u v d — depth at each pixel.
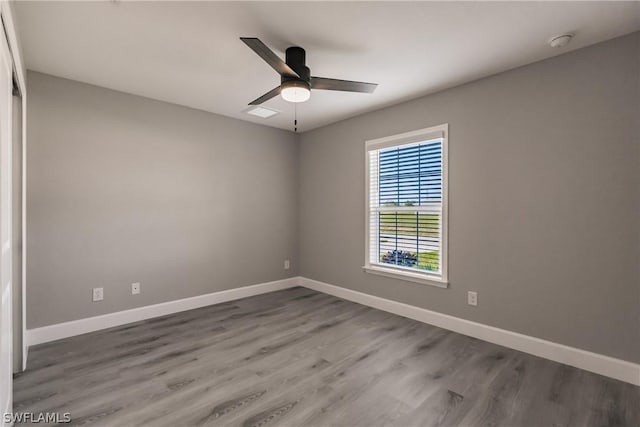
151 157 3.48
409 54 2.48
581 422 1.80
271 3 1.89
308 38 2.26
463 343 2.82
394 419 1.82
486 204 2.88
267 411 1.88
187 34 2.23
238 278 4.25
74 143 3.00
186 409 1.90
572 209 2.42
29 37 2.24
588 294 2.35
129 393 2.06
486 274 2.88
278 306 3.89
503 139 2.77
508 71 2.74
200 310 3.74
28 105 2.78
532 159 2.61
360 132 4.00
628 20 2.03
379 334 3.02
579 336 2.38
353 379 2.23
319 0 1.86
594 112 2.32
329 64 2.65
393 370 2.35
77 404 1.94
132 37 2.27
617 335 2.23
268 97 2.58
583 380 2.20
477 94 2.93
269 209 4.58
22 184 2.31
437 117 3.22
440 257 3.25
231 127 4.15
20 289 2.30
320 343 2.82
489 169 2.86
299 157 4.95
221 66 2.72
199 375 2.28
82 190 3.05
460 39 2.27
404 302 3.54
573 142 2.41
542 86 2.55
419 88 3.14
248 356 2.57
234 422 1.79
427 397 2.02
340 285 4.30
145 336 2.97
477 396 2.03
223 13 1.99
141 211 3.41
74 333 2.98
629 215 2.19
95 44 2.36
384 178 3.79
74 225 3.00
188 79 2.98
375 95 3.32
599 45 2.29
